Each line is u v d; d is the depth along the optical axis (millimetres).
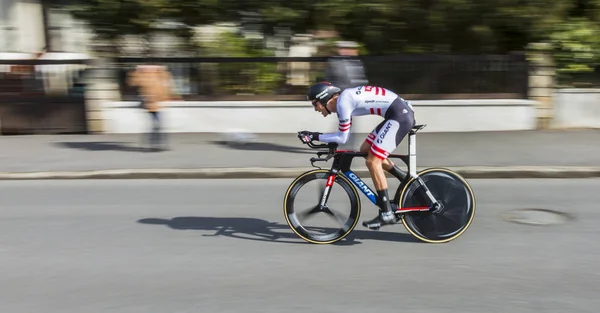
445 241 5195
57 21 15352
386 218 5094
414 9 10484
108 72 10531
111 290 4211
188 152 9008
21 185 7562
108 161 8453
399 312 3814
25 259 4859
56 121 10648
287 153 8922
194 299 4047
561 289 4168
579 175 7734
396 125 4930
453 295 4074
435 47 11430
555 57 10562
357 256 4879
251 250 5043
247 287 4246
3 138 10250
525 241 5215
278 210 6316
